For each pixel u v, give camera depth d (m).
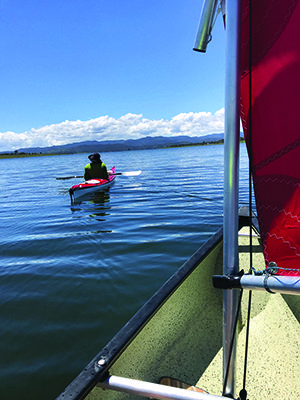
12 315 2.72
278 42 0.63
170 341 1.39
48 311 2.77
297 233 0.63
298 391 1.25
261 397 1.25
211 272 1.82
